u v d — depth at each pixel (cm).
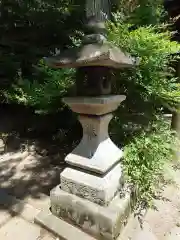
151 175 174
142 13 242
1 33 356
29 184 202
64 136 295
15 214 158
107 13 141
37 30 340
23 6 310
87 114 138
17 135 316
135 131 210
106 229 131
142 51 186
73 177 145
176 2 290
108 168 140
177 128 272
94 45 115
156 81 205
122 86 210
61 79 247
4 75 380
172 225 154
